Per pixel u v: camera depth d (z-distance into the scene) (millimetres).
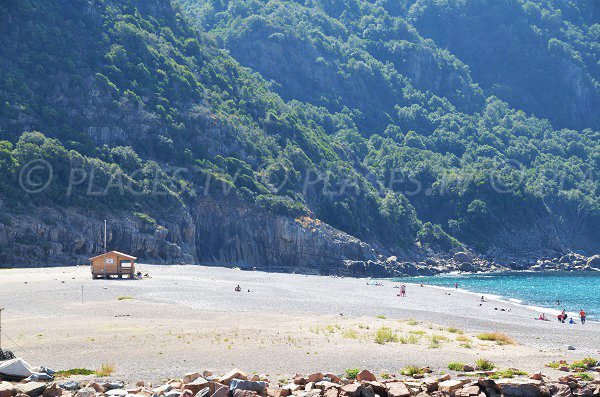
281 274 145500
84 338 42812
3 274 110562
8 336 43562
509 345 46594
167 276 116062
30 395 26219
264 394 26750
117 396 26062
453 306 83125
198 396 26391
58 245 146000
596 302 104875
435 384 28312
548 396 27734
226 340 42625
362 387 26578
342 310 67875
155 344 40781
